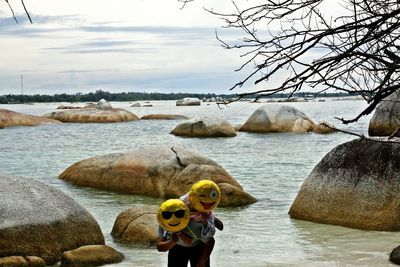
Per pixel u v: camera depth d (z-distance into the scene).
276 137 35.41
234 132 36.50
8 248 8.73
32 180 10.03
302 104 136.50
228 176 15.01
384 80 4.18
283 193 15.69
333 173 12.11
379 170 11.54
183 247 5.89
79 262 8.80
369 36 4.25
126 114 54.97
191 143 32.09
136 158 16.09
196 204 5.78
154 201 14.51
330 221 11.70
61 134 40.00
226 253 9.60
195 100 123.38
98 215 12.84
